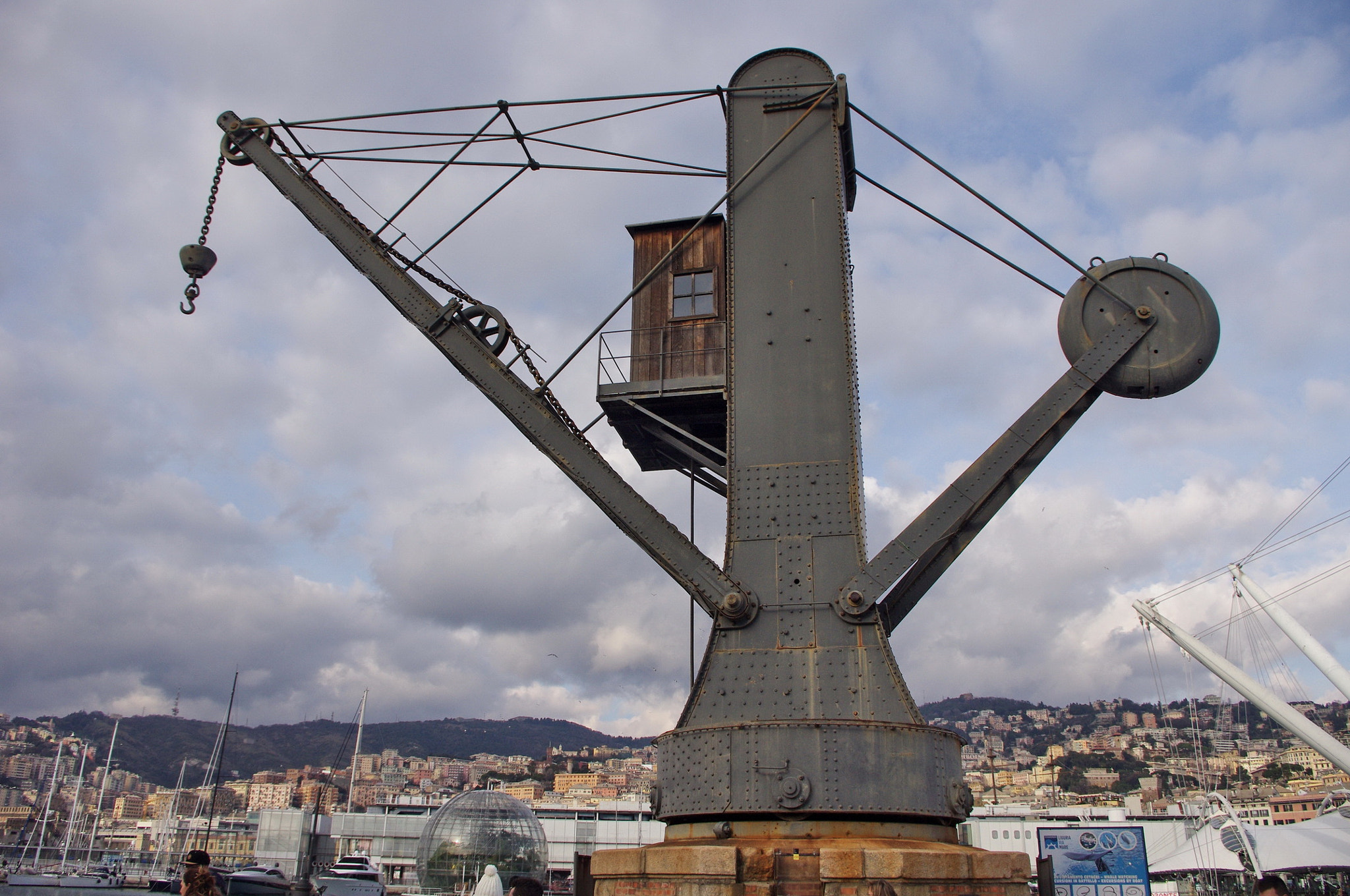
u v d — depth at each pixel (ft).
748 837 28.99
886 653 31.48
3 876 194.39
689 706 31.99
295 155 44.93
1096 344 35.86
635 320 57.00
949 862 26.30
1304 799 477.36
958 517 33.73
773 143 39.50
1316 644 161.07
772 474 34.91
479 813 257.34
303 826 313.73
